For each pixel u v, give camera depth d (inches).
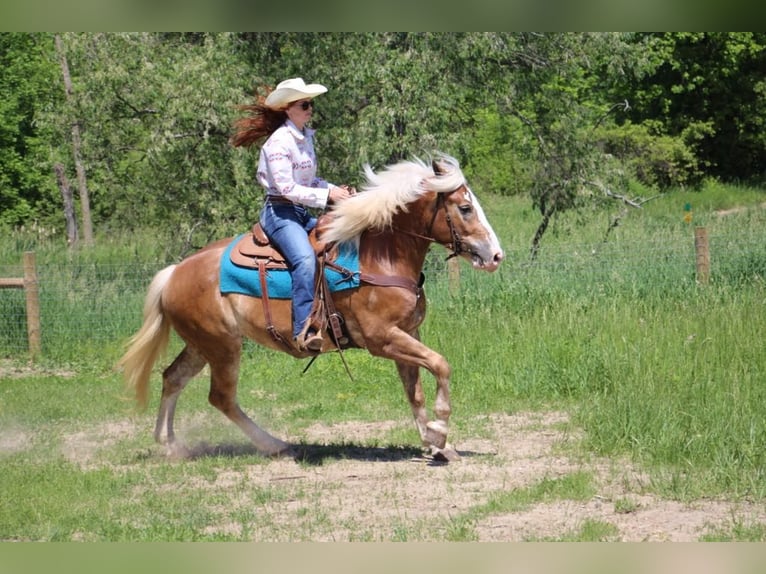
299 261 343.6
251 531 282.7
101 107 768.9
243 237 369.1
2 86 1151.6
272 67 733.9
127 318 674.8
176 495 325.7
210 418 452.1
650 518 282.5
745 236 764.6
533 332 516.1
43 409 477.7
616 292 598.5
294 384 513.7
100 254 923.4
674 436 344.5
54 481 342.6
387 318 346.3
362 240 349.4
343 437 408.5
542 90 809.5
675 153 1445.6
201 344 369.1
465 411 434.9
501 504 296.8
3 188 1184.8
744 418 354.3
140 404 384.8
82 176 1003.3
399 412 447.5
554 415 426.0
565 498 303.4
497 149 938.7
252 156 714.2
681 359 446.3
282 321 353.7
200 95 699.4
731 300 556.7
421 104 700.0
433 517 290.8
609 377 449.4
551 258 681.0
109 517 300.8
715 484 306.0
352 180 730.8
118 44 760.3
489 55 742.5
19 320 677.3
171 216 803.4
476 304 594.9
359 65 701.3
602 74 1088.8
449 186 341.7
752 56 1465.3
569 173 812.0
